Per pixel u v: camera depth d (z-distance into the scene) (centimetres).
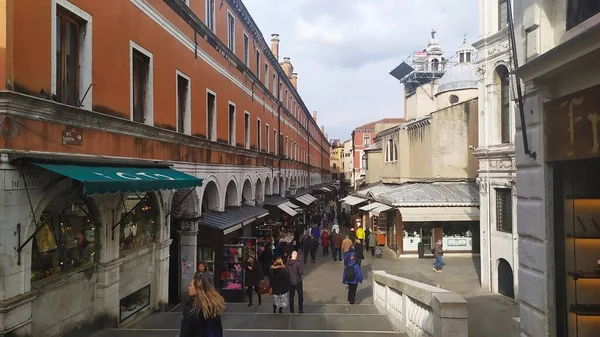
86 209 820
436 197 2181
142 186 724
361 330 905
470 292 1513
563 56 452
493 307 1318
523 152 604
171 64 1171
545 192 548
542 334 547
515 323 675
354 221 3103
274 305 1084
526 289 590
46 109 653
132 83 963
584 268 504
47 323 695
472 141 2386
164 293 1136
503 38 1388
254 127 2186
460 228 2280
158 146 1078
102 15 834
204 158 1413
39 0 651
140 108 1029
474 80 3114
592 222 497
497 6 1445
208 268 1300
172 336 809
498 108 1462
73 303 768
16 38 601
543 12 554
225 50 1650
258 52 2344
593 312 489
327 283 1659
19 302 604
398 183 2836
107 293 859
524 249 600
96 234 848
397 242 2298
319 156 6619
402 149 2792
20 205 614
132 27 953
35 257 676
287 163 3300
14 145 596
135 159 945
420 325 770
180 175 967
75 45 777
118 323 902
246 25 2041
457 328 644
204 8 1460
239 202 1853
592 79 452
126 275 965
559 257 533
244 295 1366
